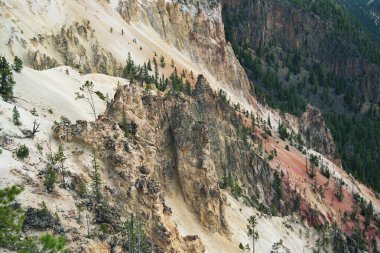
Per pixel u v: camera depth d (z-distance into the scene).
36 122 74.50
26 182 58.44
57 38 149.62
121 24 197.50
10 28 133.62
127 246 56.16
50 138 72.56
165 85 158.38
